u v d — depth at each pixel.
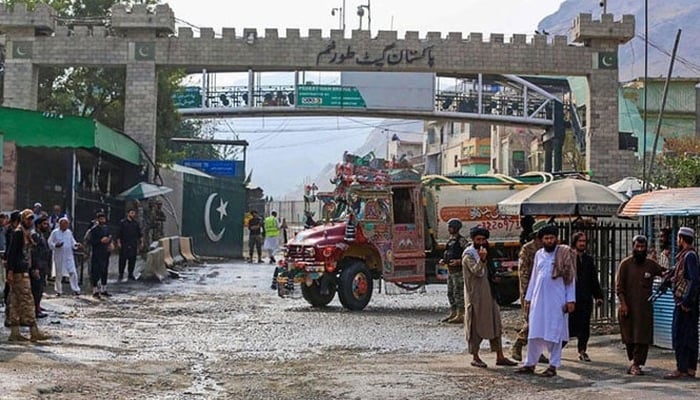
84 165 33.03
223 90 48.88
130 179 33.94
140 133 34.78
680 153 39.12
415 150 101.06
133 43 34.88
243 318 17.77
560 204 15.94
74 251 22.02
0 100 38.88
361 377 11.01
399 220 20.59
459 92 52.09
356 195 20.06
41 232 16.56
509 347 14.16
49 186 31.55
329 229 19.95
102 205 30.20
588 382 10.66
